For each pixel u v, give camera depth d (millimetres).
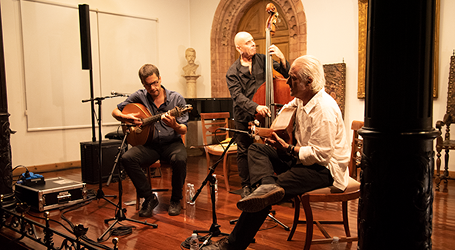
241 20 6930
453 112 4105
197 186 4012
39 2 5285
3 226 2797
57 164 5512
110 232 2598
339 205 3229
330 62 5391
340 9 5223
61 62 5555
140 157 3031
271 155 2172
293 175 1974
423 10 1198
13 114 5094
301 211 3041
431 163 1274
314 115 1995
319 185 2002
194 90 7172
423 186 1247
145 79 3053
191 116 5777
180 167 3014
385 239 1290
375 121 1279
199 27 7336
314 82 2004
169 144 3215
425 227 1275
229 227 2688
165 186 4074
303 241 2400
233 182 4199
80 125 5785
